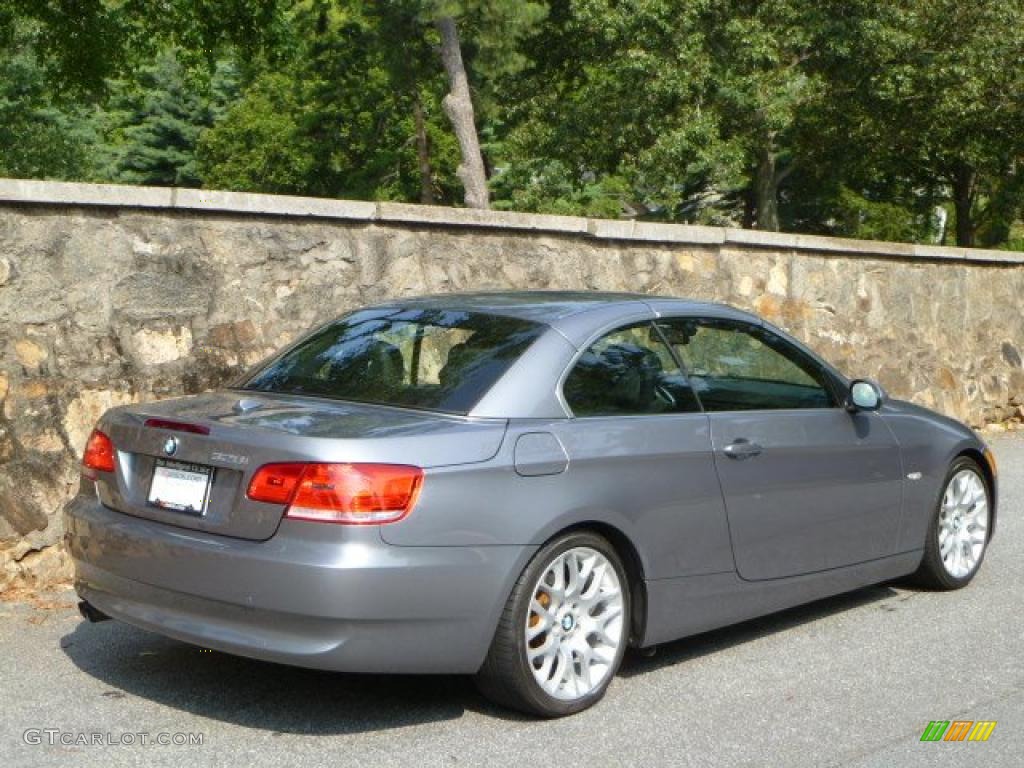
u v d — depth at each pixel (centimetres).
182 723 461
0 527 641
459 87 3322
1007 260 1380
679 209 3984
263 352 758
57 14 2331
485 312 528
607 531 490
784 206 4134
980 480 695
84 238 682
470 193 3353
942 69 3155
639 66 2927
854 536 602
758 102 2984
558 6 3497
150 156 4666
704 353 554
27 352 656
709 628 533
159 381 708
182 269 723
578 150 3294
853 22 3069
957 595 678
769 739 458
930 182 4197
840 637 597
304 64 4347
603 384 503
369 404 483
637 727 468
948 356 1303
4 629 577
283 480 426
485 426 459
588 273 953
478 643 444
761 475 545
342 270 801
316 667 421
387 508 423
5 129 3841
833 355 1162
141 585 454
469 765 426
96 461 488
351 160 4659
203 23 2416
